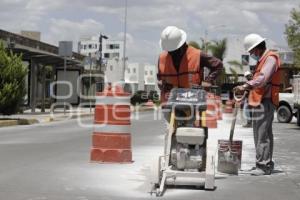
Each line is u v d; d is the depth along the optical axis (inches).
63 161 441.4
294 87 1032.8
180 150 330.3
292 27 1882.4
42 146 567.2
